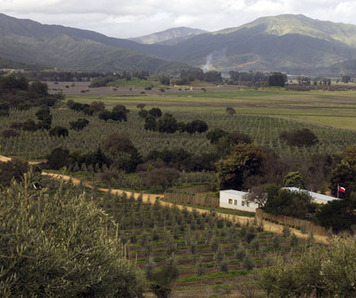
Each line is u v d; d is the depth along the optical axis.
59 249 24.11
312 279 34.62
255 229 71.25
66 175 109.56
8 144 139.25
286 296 35.53
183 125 181.62
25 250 22.39
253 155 103.25
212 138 152.25
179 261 59.00
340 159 114.44
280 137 165.38
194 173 115.56
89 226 27.69
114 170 108.56
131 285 29.81
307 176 102.50
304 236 71.44
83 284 24.69
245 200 87.62
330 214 72.00
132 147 135.50
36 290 23.38
